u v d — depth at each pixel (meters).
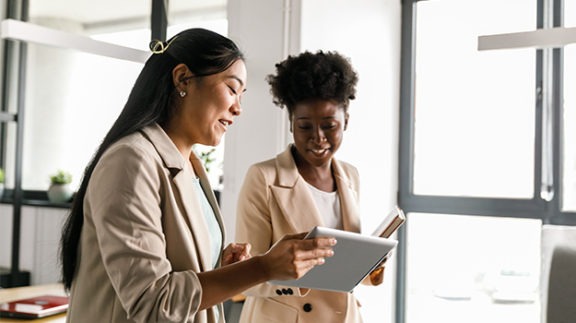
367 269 1.44
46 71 5.06
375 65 3.56
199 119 1.29
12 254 4.96
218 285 1.17
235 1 3.31
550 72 3.34
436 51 3.74
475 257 3.60
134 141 1.19
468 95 3.64
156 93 1.27
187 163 1.36
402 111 3.80
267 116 3.18
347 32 3.35
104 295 1.17
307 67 1.89
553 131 3.32
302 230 1.86
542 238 2.76
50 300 2.52
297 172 1.94
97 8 4.80
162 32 4.21
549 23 3.38
